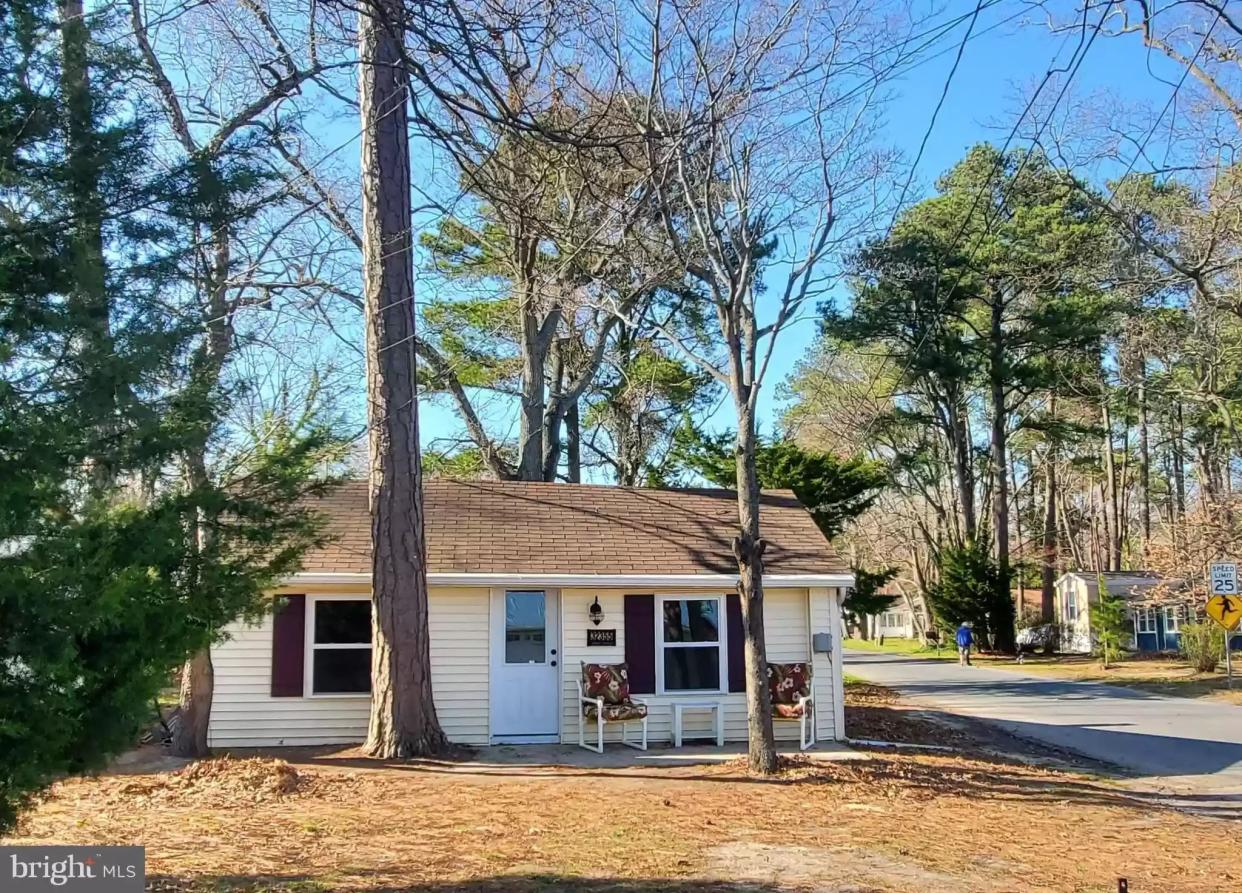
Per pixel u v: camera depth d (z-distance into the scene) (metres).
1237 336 24.45
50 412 5.02
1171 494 47.66
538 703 14.08
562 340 25.62
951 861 7.73
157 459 5.59
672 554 14.95
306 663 13.52
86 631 4.59
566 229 14.02
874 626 70.50
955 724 17.70
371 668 13.48
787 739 14.52
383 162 12.70
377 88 12.27
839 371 40.22
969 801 10.48
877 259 19.38
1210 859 8.27
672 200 13.02
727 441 26.62
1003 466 40.47
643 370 28.88
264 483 7.12
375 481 12.57
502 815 8.94
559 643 14.18
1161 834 9.24
